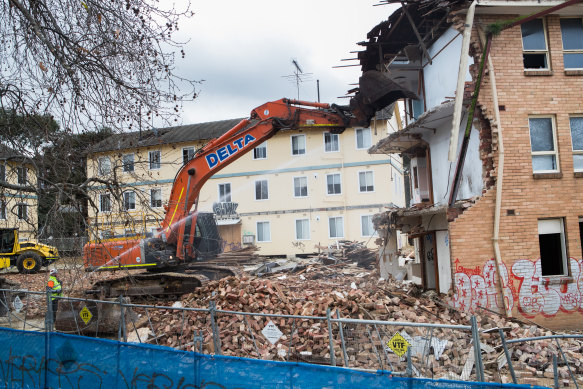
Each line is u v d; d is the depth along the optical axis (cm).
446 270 1449
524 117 1289
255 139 1358
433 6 1354
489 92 1281
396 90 1077
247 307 1079
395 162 3859
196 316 1109
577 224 1277
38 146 823
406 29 1540
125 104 809
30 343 752
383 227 1797
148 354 639
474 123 1316
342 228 3553
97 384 678
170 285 1491
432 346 789
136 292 1486
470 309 1223
